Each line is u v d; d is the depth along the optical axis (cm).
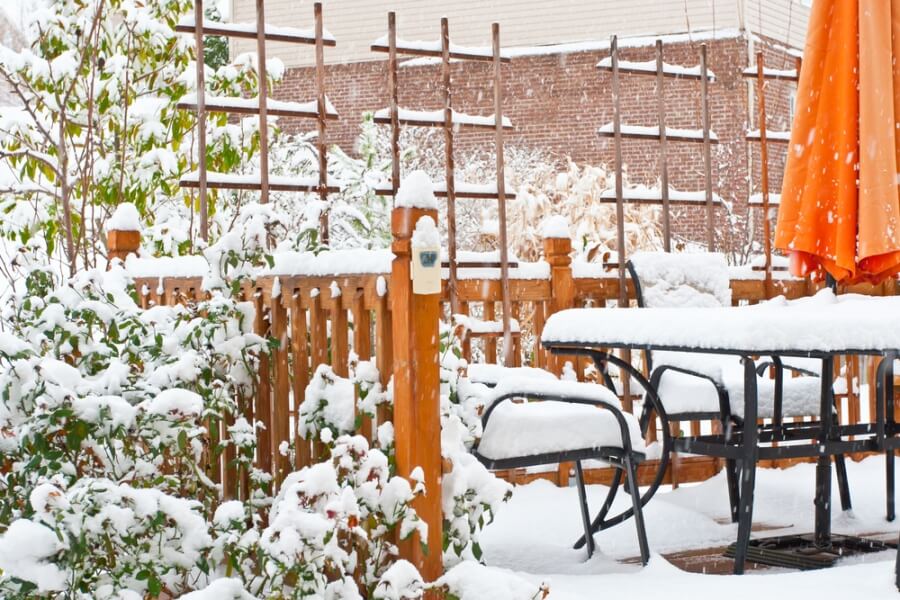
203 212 530
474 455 364
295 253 372
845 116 452
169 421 321
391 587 286
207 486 355
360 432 332
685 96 1603
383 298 325
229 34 539
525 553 416
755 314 357
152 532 296
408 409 310
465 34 1788
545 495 505
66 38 810
